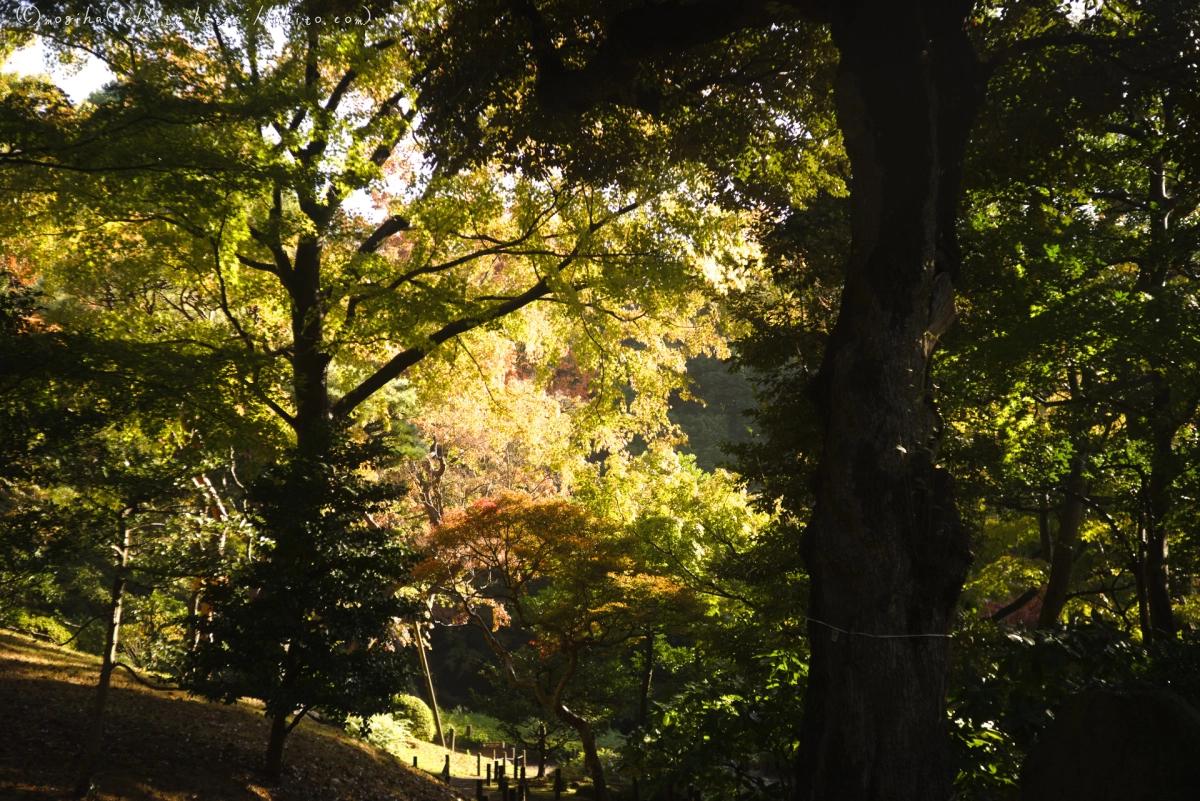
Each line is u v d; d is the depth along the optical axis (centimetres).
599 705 1794
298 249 1460
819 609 635
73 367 780
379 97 1427
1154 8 838
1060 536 1327
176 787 825
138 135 872
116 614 781
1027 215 1122
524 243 1534
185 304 1692
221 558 862
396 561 945
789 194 1181
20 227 1211
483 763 2066
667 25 808
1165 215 1202
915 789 580
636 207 1476
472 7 896
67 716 962
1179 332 908
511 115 1000
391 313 1305
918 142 670
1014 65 973
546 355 1944
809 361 1089
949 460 1026
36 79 1125
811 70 1036
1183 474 1048
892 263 662
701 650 1392
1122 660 629
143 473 763
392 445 1030
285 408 1502
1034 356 1027
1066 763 509
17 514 731
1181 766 473
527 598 1959
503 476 2473
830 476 650
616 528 1569
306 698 868
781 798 729
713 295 1378
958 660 912
